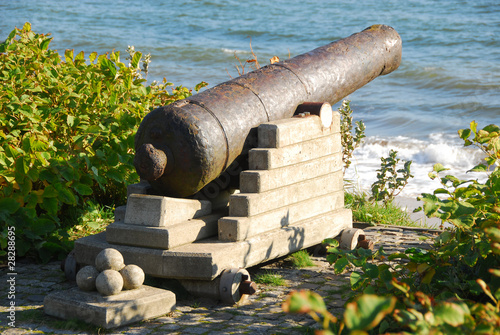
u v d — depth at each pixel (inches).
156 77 1282.0
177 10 2452.0
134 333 207.2
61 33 1964.8
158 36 1873.8
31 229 291.4
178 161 243.4
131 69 392.8
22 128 314.0
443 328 129.4
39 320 218.7
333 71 307.0
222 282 234.4
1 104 311.0
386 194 425.1
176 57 1498.5
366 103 1032.8
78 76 375.6
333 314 223.8
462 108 957.2
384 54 334.3
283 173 270.4
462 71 1173.7
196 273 233.3
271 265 288.0
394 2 2219.5
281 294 248.8
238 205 255.4
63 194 297.9
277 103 278.1
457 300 169.0
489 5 1952.5
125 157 340.2
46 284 260.2
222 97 261.6
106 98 364.5
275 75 286.8
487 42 1441.9
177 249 239.5
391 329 180.4
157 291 228.2
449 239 211.3
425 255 217.2
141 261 241.9
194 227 250.5
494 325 129.8
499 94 1024.2
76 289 229.1
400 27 1700.3
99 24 2192.4
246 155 275.9
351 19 1921.8
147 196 245.6
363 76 324.5
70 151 319.3
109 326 209.6
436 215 198.2
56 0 3159.5
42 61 378.0
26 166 285.1
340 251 224.5
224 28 1926.7
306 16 2057.1
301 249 288.0
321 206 297.0
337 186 309.1
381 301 111.3
